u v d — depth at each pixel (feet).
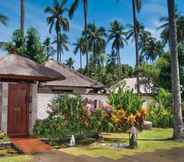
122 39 238.89
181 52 95.04
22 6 124.77
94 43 234.99
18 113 46.65
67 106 50.90
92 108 53.31
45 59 80.18
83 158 35.65
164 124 67.21
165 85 101.81
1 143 40.75
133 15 130.72
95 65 234.58
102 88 81.41
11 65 46.60
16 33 76.18
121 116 52.54
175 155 38.06
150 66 119.55
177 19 178.60
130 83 140.67
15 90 46.62
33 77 46.03
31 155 36.91
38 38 77.25
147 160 35.22
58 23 204.33
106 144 44.50
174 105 50.67
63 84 74.64
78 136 47.42
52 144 44.01
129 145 43.09
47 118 50.29
